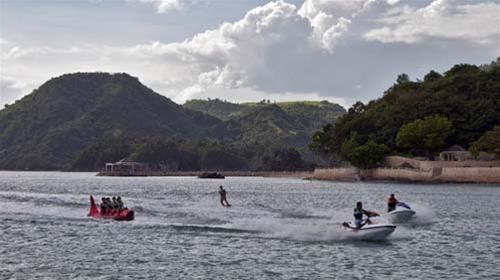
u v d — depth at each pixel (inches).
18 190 4891.7
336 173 7829.7
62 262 1417.3
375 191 4690.0
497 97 7716.5
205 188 5565.9
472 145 6545.3
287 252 1550.2
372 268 1357.0
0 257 1485.0
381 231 1743.4
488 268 1360.7
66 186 5856.3
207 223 2138.3
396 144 7288.4
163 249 1589.6
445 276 1278.3
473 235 1897.1
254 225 2044.8
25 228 2026.3
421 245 1683.1
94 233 1892.2
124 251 1562.5
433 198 3705.7
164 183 7209.6
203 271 1316.4
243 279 1243.2
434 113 7534.5
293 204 3233.3
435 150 7062.0
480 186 5378.9
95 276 1266.0
